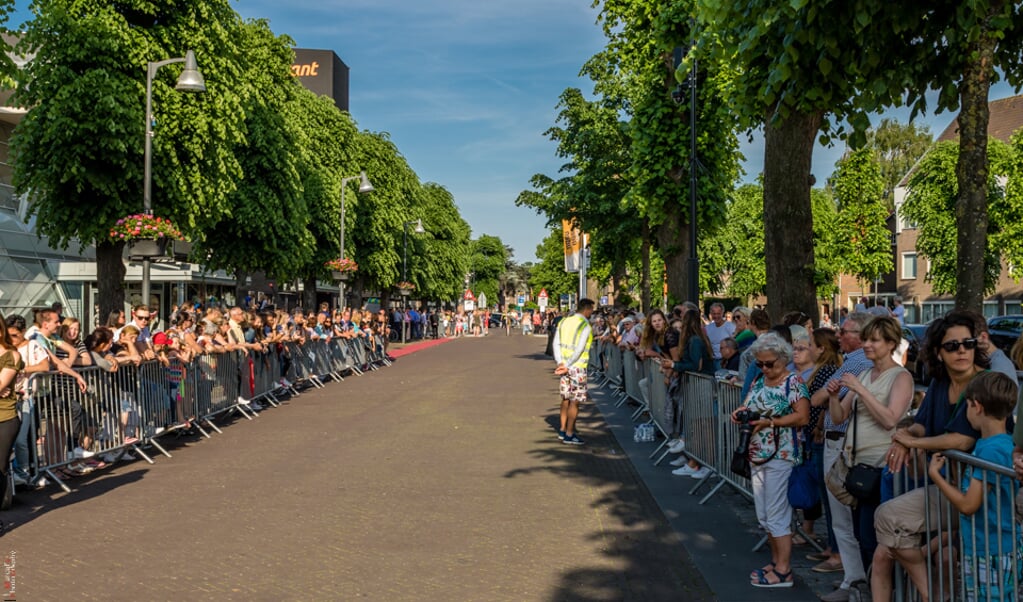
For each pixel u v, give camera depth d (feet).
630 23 61.00
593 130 82.79
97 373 31.73
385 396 61.72
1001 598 12.80
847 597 17.62
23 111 107.04
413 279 192.03
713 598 17.88
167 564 19.93
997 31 22.41
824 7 23.15
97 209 60.80
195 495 27.76
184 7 65.36
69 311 122.31
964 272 21.53
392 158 146.00
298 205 93.30
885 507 15.06
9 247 113.09
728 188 67.36
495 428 44.27
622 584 18.69
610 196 84.28
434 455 35.65
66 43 58.54
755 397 19.26
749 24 25.29
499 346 163.32
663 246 62.85
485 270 408.87
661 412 37.50
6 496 25.63
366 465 33.19
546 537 22.57
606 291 158.20
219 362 44.86
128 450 36.37
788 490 18.84
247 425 45.62
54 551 21.12
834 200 199.11
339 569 19.56
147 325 44.19
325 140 124.88
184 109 63.21
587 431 44.16
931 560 14.69
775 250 28.91
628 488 29.17
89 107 58.44
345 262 115.14
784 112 26.99
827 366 20.58
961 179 21.74
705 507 26.25
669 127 60.18
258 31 104.27
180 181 63.72
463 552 21.04
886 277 199.52
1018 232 137.69
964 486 13.66
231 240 89.20
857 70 25.07
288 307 164.25
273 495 27.68
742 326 31.99
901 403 16.29
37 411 28.09
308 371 68.44
